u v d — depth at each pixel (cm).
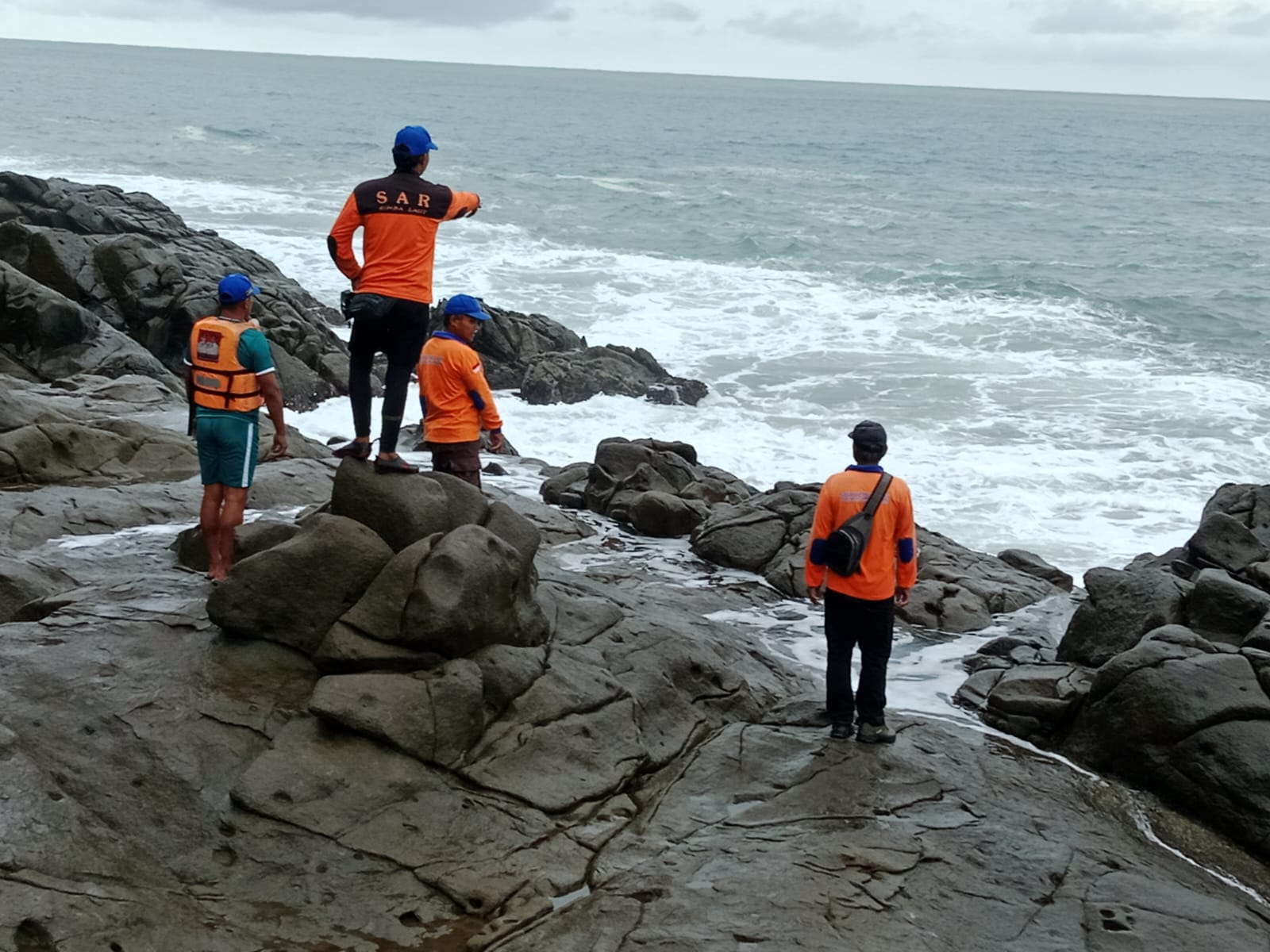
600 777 593
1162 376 2534
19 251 2169
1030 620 905
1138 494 1816
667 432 2100
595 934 481
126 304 2162
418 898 500
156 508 948
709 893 508
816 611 896
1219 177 7838
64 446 1041
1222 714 630
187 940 460
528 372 2284
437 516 654
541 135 8988
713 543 1002
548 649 664
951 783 621
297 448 1219
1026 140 11075
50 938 446
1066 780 648
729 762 630
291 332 2234
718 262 3816
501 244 3878
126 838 508
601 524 1112
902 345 2758
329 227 4103
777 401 2306
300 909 488
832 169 7238
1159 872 561
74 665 605
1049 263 3988
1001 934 495
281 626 632
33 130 7200
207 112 9688
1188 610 750
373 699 571
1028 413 2239
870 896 512
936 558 1010
